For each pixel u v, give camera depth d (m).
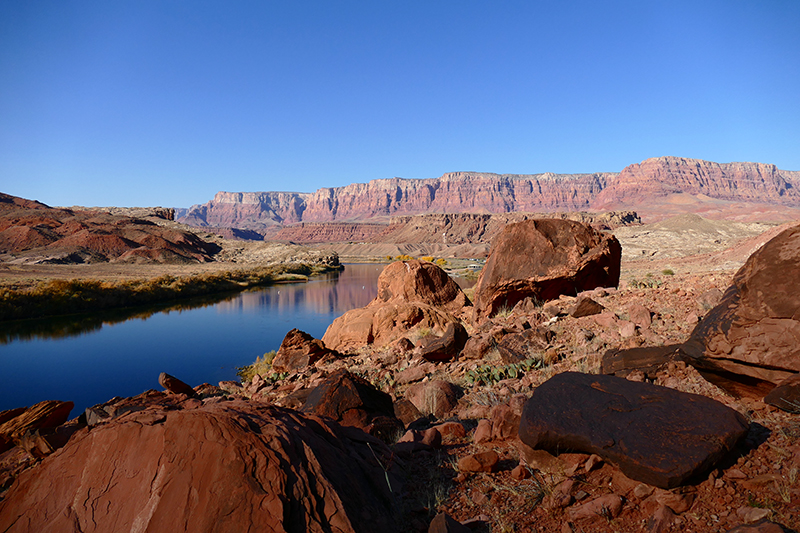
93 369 21.78
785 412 3.38
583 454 3.08
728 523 2.35
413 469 3.61
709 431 2.76
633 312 7.13
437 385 5.74
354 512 2.54
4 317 36.00
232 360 23.06
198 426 2.68
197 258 119.50
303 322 34.69
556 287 10.59
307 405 5.00
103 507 2.56
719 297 7.05
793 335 3.46
